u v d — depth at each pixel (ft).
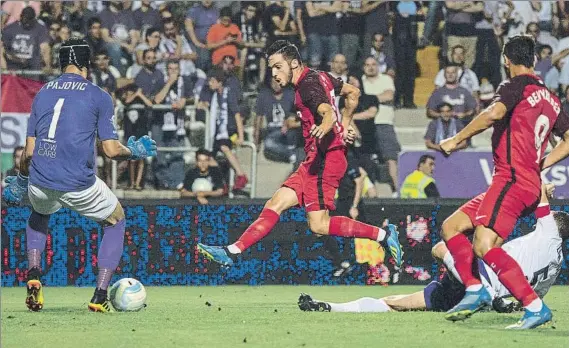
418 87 179.01
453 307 85.51
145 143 93.81
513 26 179.93
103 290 91.25
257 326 78.23
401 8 178.29
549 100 75.05
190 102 172.24
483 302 77.41
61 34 174.91
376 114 169.78
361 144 168.86
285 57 94.79
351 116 98.89
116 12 174.70
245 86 176.04
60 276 138.00
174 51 173.47
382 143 169.37
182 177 170.09
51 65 175.01
